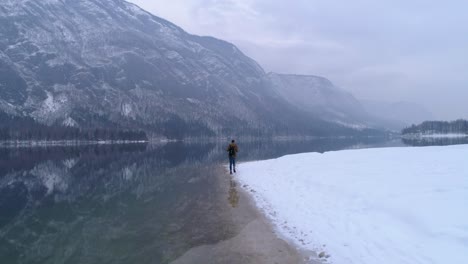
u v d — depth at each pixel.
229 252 9.68
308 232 10.73
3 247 10.58
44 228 12.74
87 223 13.23
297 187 16.78
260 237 10.81
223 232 11.50
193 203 16.28
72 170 36.47
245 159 45.38
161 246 10.31
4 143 127.56
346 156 28.14
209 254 9.59
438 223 8.76
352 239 9.51
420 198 10.84
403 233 9.01
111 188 22.48
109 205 16.66
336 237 9.89
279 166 25.50
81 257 9.59
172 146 118.00
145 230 12.00
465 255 7.15
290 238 10.56
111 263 9.09
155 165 39.69
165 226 12.45
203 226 12.30
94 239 11.16
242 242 10.45
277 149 79.12
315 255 9.12
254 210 14.21
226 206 15.27
